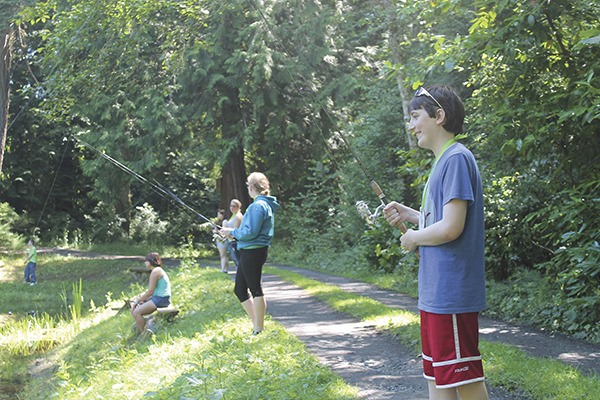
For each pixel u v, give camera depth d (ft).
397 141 71.05
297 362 22.41
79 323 51.01
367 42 92.27
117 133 85.97
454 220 10.02
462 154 10.32
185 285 50.47
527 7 29.37
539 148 31.60
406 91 51.21
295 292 46.37
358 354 25.44
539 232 38.96
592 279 30.30
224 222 55.16
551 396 18.43
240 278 27.53
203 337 29.30
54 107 61.93
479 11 34.50
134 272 71.31
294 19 85.71
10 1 62.34
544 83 32.60
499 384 19.98
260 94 85.66
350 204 73.82
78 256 107.45
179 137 87.97
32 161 131.75
